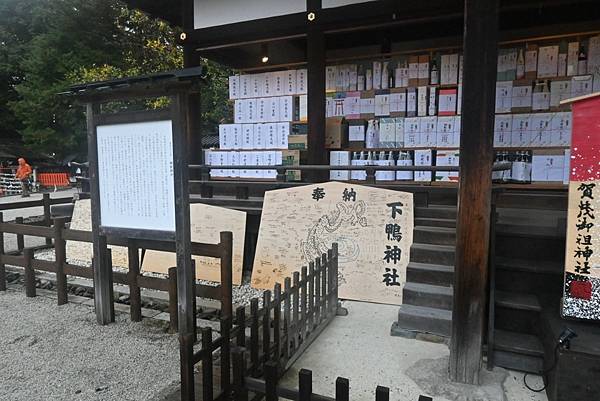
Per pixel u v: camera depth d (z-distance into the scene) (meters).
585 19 6.34
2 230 4.80
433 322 3.44
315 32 5.83
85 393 2.63
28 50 24.23
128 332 3.62
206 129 20.95
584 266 2.64
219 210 5.64
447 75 6.15
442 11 5.29
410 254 4.22
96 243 3.75
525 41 5.85
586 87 5.58
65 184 23.97
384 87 6.57
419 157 6.26
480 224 2.65
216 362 2.95
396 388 2.71
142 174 3.46
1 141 27.95
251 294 4.85
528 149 5.78
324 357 3.16
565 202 5.17
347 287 4.58
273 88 7.05
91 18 22.34
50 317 4.00
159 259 5.70
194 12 6.60
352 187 4.92
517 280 3.44
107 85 3.39
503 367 2.96
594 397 2.28
